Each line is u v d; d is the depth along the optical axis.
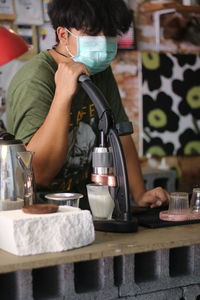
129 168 2.95
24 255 1.83
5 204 2.16
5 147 2.18
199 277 2.15
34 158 2.42
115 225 2.14
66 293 1.91
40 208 1.91
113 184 2.19
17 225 1.83
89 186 2.25
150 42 6.00
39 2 5.27
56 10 2.58
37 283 2.02
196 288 2.13
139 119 6.00
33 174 2.25
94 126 2.77
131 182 2.94
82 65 2.34
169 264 2.17
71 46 2.65
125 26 2.61
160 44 6.06
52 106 2.40
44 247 1.86
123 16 2.56
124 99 5.91
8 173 2.17
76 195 2.25
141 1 5.90
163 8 5.79
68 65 2.34
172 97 6.18
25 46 3.03
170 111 6.18
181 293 2.11
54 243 1.88
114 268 2.04
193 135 6.35
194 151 6.37
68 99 2.35
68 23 2.57
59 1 2.57
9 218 1.86
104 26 2.55
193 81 6.29
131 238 2.05
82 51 2.62
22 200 2.19
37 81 2.55
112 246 1.94
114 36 2.64
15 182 2.17
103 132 2.21
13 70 5.20
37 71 2.57
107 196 2.21
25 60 5.24
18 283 1.85
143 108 6.02
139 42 5.94
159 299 2.06
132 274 2.02
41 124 2.51
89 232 1.95
